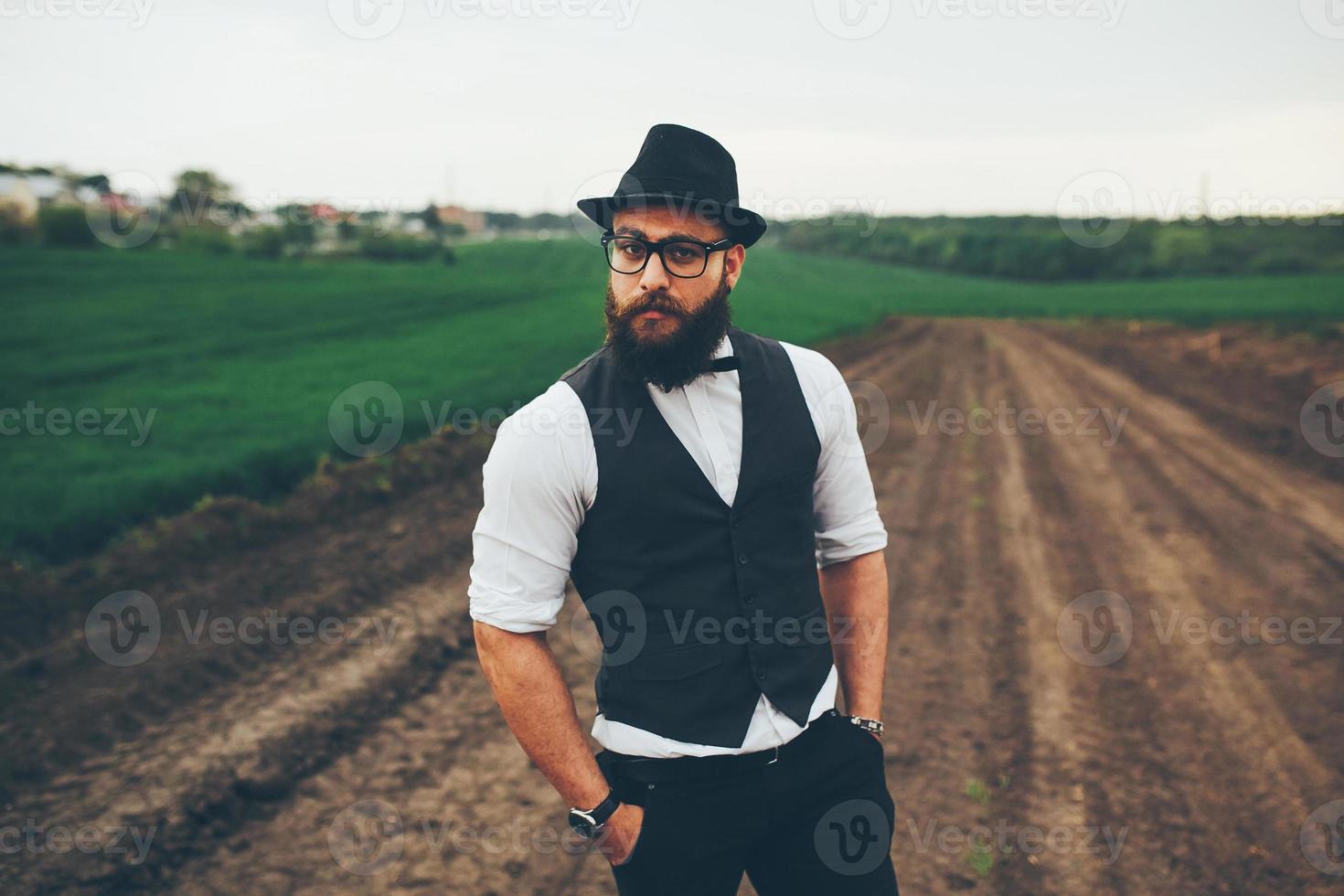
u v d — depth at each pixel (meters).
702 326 1.32
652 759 1.37
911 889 2.63
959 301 53.91
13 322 17.89
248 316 20.98
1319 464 9.18
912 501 7.54
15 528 5.27
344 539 5.89
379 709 3.63
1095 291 63.47
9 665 3.81
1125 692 3.97
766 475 1.40
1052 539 6.41
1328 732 3.59
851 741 1.50
